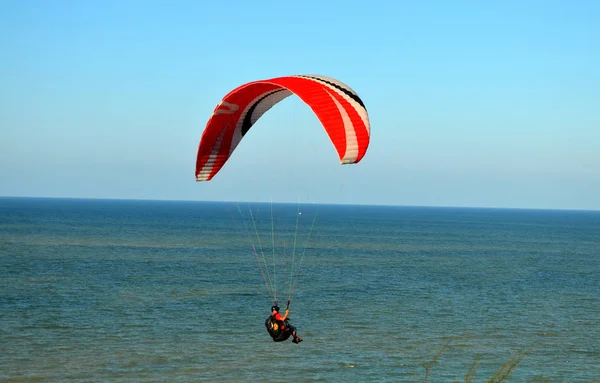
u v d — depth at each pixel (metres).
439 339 35.06
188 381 26.30
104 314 39.56
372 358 30.56
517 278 66.00
